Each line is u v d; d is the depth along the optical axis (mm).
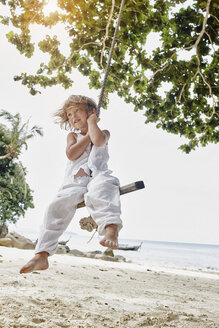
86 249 52875
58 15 10320
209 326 3951
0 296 4422
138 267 14156
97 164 3363
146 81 10812
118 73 10797
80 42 10586
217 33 9695
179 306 5273
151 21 9766
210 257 79688
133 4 9727
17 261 8859
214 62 10156
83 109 3570
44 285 5715
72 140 3521
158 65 10445
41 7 10320
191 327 3846
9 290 4914
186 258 62219
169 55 10227
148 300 5578
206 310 5148
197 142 11062
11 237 20719
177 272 14453
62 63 10883
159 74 10555
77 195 3285
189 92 10695
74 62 10883
